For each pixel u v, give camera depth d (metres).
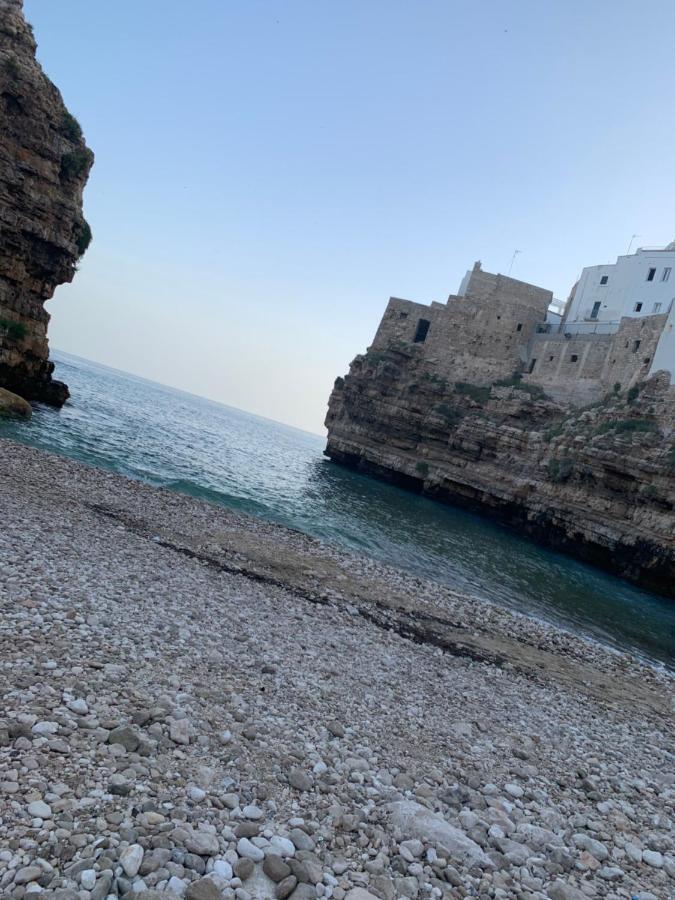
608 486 50.16
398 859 5.60
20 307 47.06
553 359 69.19
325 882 4.98
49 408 49.94
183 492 30.47
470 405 72.12
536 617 24.66
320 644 12.33
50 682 7.12
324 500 45.28
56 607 9.72
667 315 54.53
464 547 40.59
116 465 32.91
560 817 7.36
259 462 65.94
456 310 77.81
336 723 8.41
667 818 8.34
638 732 12.68
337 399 88.06
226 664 9.54
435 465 70.88
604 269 72.25
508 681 13.80
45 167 46.00
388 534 36.69
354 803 6.47
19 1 44.31
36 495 18.95
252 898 4.60
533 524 57.00
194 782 5.95
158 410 118.25
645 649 25.34
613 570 48.62
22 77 43.34
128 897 4.22
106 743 6.16
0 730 5.75
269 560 19.50
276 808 5.94
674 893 6.28
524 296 76.50
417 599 19.97
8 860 4.25
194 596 13.10
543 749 9.84
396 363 80.06
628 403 53.06
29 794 5.01
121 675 7.88
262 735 7.43
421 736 8.98
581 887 5.93
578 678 16.20
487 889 5.48
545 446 58.50
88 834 4.71
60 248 47.94
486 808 7.18
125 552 15.24
